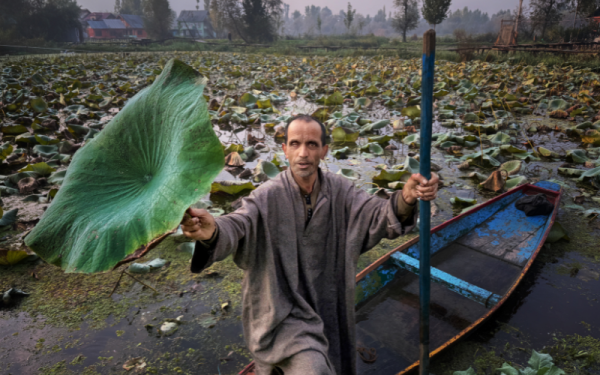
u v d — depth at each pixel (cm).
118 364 250
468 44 2448
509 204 444
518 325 280
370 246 174
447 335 265
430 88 152
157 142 142
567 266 346
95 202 141
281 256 166
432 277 285
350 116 850
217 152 121
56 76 1516
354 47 3950
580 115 899
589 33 2972
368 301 294
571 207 453
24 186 489
